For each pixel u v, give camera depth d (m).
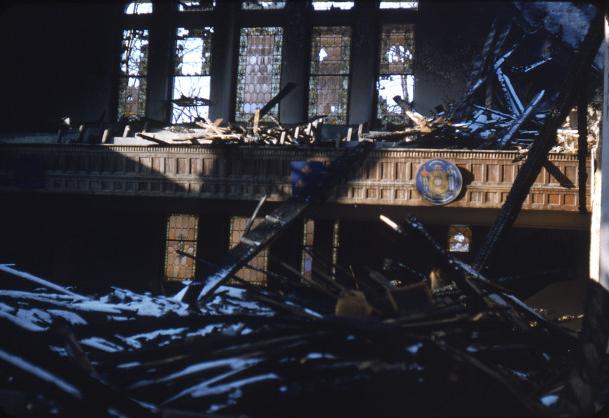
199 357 6.59
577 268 20.17
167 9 26.34
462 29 23.75
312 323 6.78
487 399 5.95
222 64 25.81
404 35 24.84
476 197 18.80
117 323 7.57
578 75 14.28
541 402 6.56
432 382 6.00
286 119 25.11
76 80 26.61
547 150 13.96
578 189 18.02
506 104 21.61
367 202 19.30
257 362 6.41
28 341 6.00
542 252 20.48
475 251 20.98
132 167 21.00
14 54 26.33
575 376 6.61
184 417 5.75
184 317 7.59
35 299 8.98
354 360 6.32
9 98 26.23
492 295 9.55
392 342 6.35
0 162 21.73
